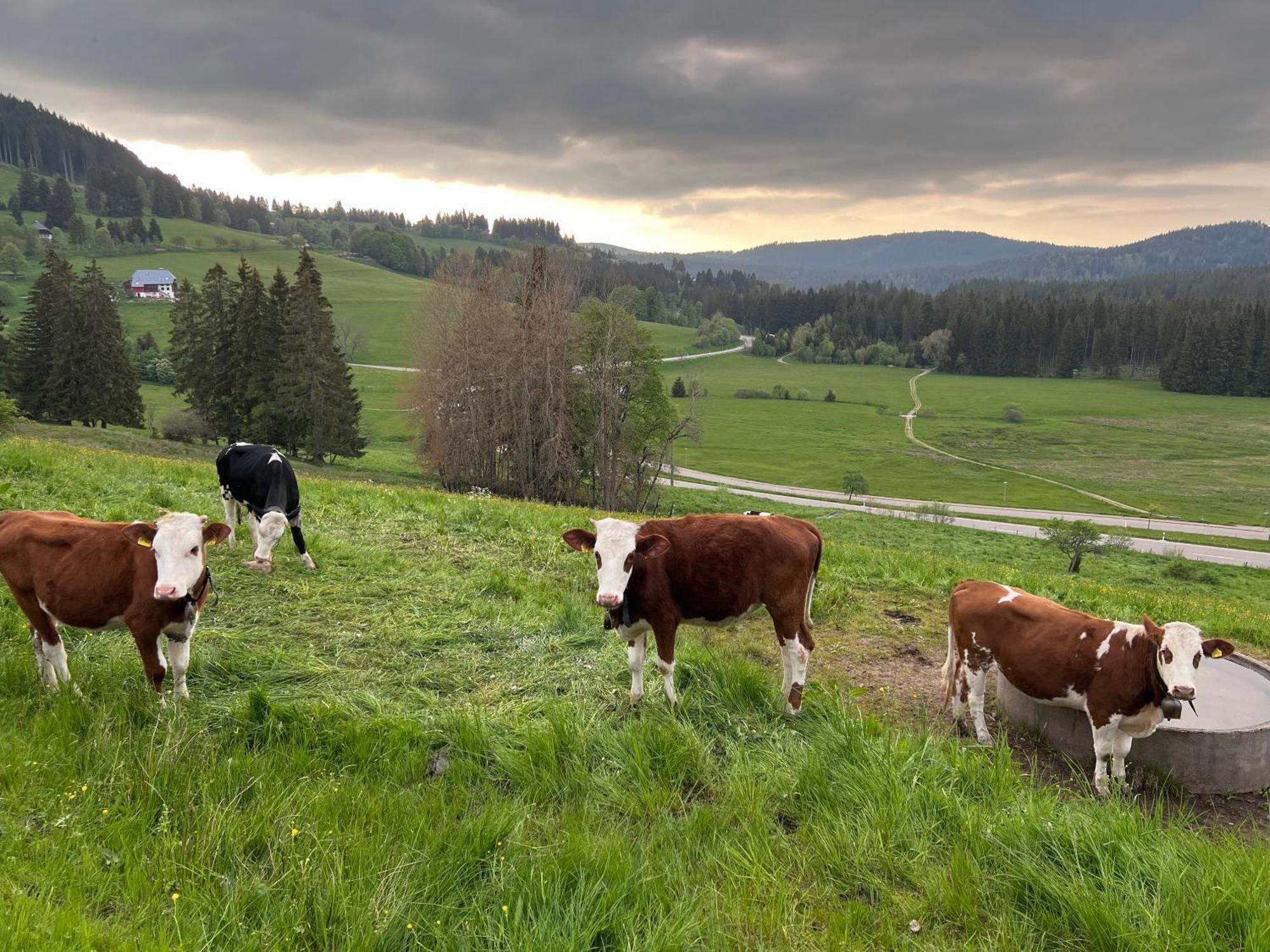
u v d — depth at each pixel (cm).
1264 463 10588
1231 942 477
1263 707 801
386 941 438
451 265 5784
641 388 5634
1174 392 16575
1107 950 474
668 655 771
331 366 6222
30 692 684
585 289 6712
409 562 1157
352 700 727
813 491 8644
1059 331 19138
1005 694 848
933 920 505
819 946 472
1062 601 1413
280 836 512
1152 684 680
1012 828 570
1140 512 8088
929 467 10156
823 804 613
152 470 1695
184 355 7450
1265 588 4625
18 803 512
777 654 962
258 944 425
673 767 653
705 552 762
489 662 850
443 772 640
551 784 617
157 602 676
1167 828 638
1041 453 11175
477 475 5538
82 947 387
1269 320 16150
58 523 711
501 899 482
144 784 548
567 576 1190
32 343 6500
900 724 803
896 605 1204
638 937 455
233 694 729
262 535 1029
